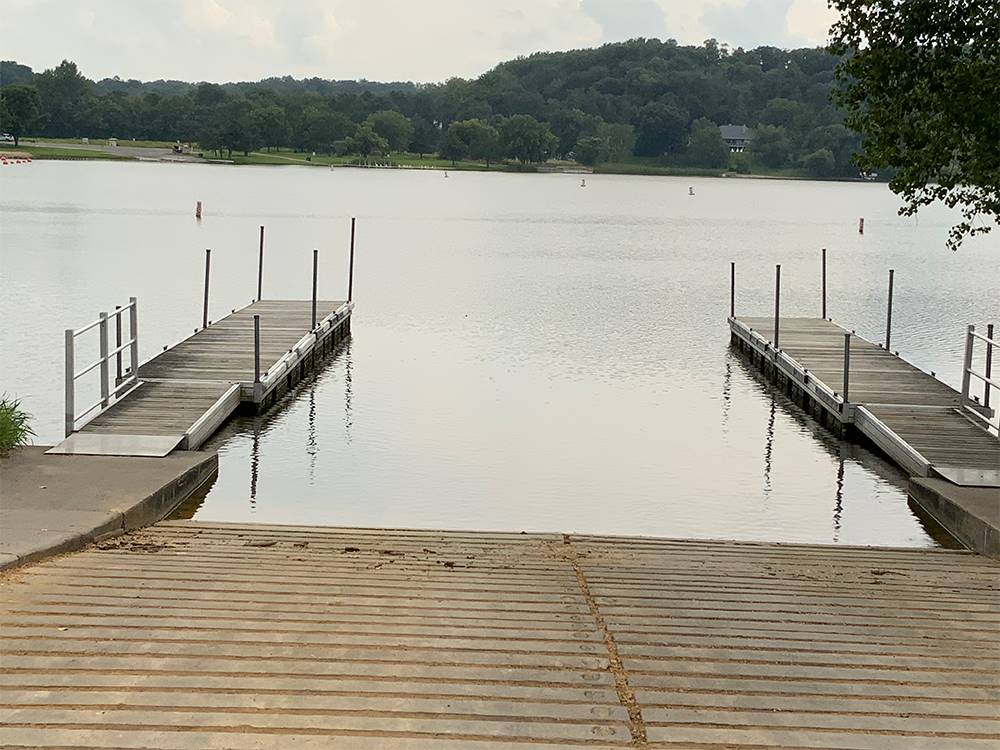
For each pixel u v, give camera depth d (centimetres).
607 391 1903
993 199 1188
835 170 14500
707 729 405
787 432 1633
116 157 13288
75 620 515
